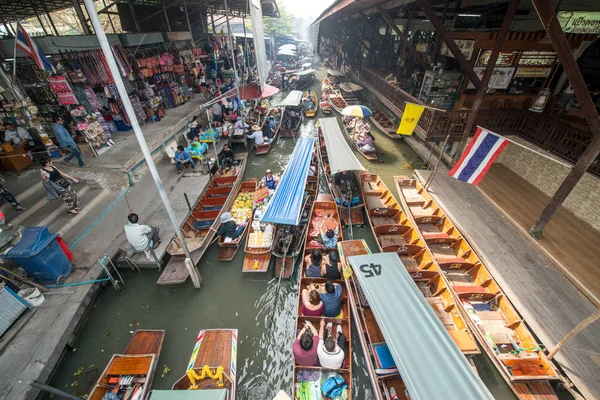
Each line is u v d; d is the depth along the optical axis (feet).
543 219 28.35
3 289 22.27
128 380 20.45
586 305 23.34
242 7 77.97
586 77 37.91
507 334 22.48
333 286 23.30
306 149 44.06
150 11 61.52
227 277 30.01
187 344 24.43
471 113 36.37
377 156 52.75
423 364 17.19
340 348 20.98
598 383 18.71
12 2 44.04
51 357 21.18
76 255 28.99
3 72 33.04
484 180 39.75
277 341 24.95
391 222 35.42
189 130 49.88
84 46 39.75
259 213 35.96
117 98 45.01
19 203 31.04
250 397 21.49
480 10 42.06
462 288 25.26
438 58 51.29
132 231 26.84
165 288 28.86
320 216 36.09
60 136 35.17
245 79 84.12
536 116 37.78
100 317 26.12
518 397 19.25
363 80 88.38
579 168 24.34
